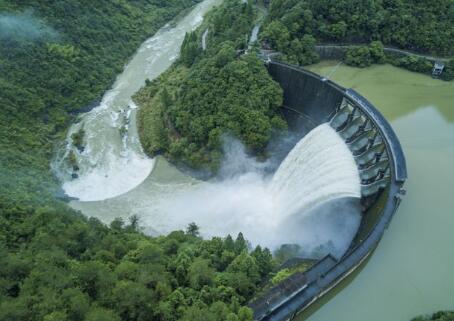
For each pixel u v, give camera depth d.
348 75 127.56
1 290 65.31
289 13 134.88
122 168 127.81
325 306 69.19
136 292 62.03
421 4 132.00
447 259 76.19
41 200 102.19
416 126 108.00
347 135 103.69
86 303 59.88
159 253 75.88
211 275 69.12
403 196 86.94
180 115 127.56
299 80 122.00
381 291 71.06
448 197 88.00
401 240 79.00
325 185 96.00
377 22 131.12
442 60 127.69
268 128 116.50
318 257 88.06
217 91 123.38
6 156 114.56
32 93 137.25
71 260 73.62
